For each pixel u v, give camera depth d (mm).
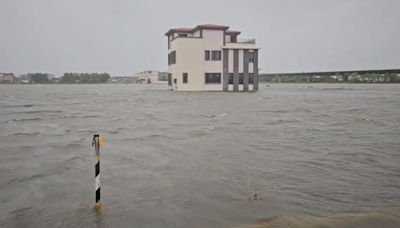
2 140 14625
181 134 15656
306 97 42031
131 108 29750
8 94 60750
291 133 15828
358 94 48406
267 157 11125
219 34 54625
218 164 10281
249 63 55625
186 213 6684
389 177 8938
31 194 7832
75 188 8219
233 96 43312
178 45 53875
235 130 16688
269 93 50656
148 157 11242
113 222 6285
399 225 6145
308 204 7102
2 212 6809
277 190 7953
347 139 14289
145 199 7449
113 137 15125
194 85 54594
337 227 6055
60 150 12539
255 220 6340
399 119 20797
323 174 9219
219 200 7344
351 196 7566
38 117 23469
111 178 8992
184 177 9016
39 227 6117
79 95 55406
